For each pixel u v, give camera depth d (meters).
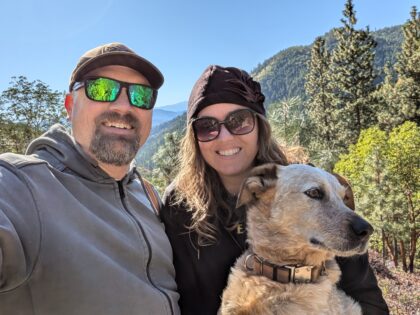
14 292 0.39
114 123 0.55
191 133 0.69
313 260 0.59
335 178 0.65
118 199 0.55
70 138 0.54
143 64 0.57
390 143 5.91
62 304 0.41
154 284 0.52
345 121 10.34
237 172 0.67
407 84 8.85
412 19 9.62
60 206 0.44
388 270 3.29
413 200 5.24
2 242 0.34
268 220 0.61
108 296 0.44
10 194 0.40
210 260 0.64
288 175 0.63
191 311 0.63
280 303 0.55
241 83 0.67
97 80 0.54
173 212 0.66
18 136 5.16
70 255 0.43
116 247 0.49
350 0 10.10
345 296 0.63
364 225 0.56
